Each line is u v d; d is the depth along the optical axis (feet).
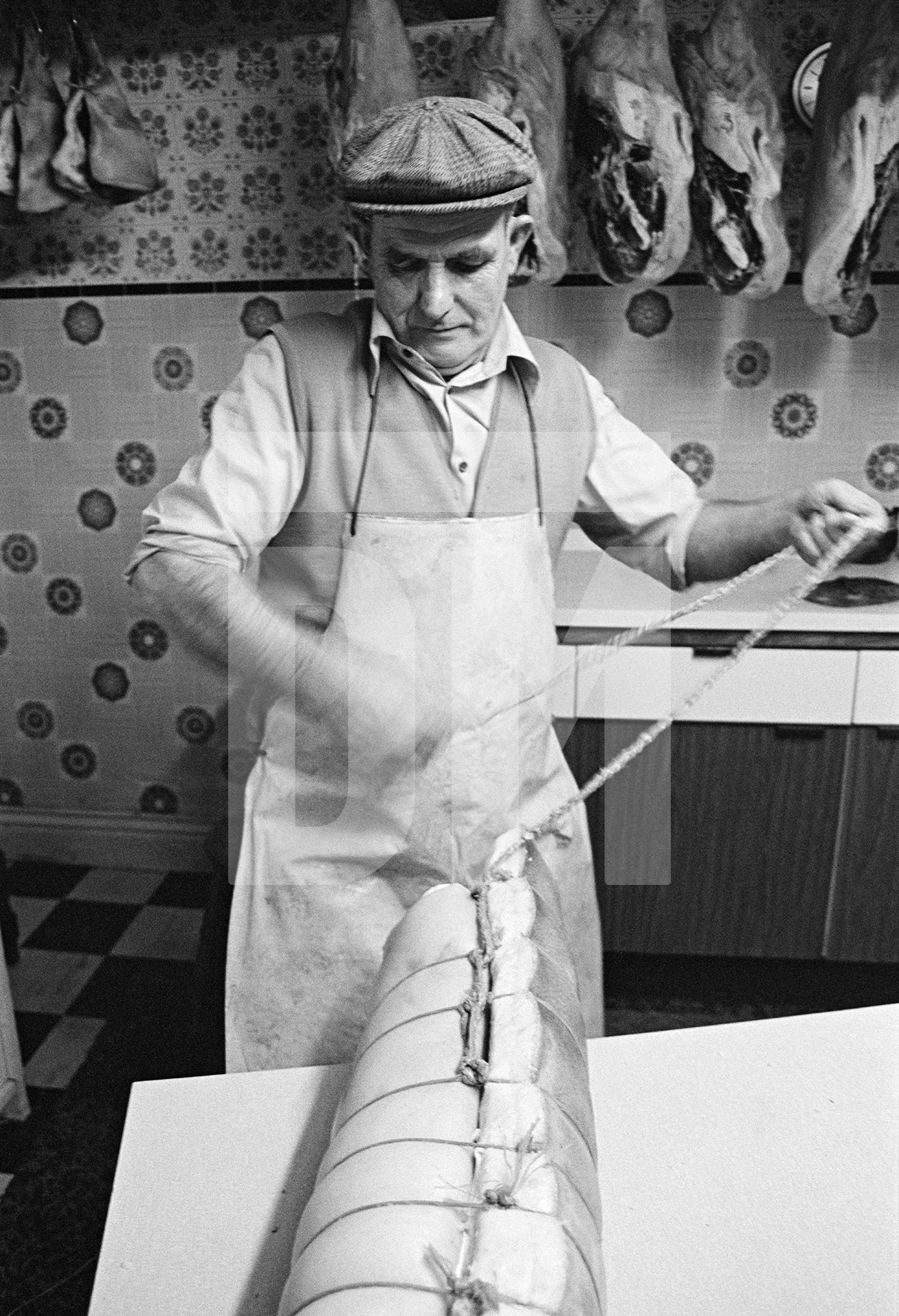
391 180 3.40
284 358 4.26
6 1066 5.36
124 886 7.91
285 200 6.89
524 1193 2.03
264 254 7.02
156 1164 2.92
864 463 7.06
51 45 6.32
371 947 4.10
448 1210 2.01
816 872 6.56
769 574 6.59
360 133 3.68
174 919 7.47
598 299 6.84
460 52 6.40
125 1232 2.71
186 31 6.61
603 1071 3.18
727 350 6.88
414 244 3.59
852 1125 3.00
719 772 6.34
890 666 6.12
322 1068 3.31
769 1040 3.33
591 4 6.27
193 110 6.77
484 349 4.10
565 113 5.49
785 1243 2.63
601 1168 2.84
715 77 5.44
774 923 6.67
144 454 7.54
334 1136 2.40
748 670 6.17
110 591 7.81
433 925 2.85
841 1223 2.69
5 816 8.22
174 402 7.39
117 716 8.07
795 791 6.39
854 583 6.57
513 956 2.65
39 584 7.86
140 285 7.16
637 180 5.44
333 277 7.02
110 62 6.72
